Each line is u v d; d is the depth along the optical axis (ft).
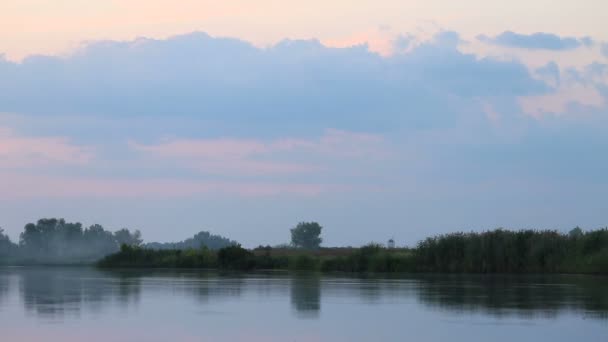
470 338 72.13
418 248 263.49
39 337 71.15
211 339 70.90
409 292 135.44
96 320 85.97
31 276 228.22
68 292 136.05
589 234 243.19
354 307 103.81
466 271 251.80
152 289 145.38
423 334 74.79
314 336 73.26
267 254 334.03
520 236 250.57
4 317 88.84
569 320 86.99
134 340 69.82
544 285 160.86
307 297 123.24
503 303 109.91
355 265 275.18
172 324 82.33
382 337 72.69
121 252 376.68
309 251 395.55
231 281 184.24
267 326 80.94
